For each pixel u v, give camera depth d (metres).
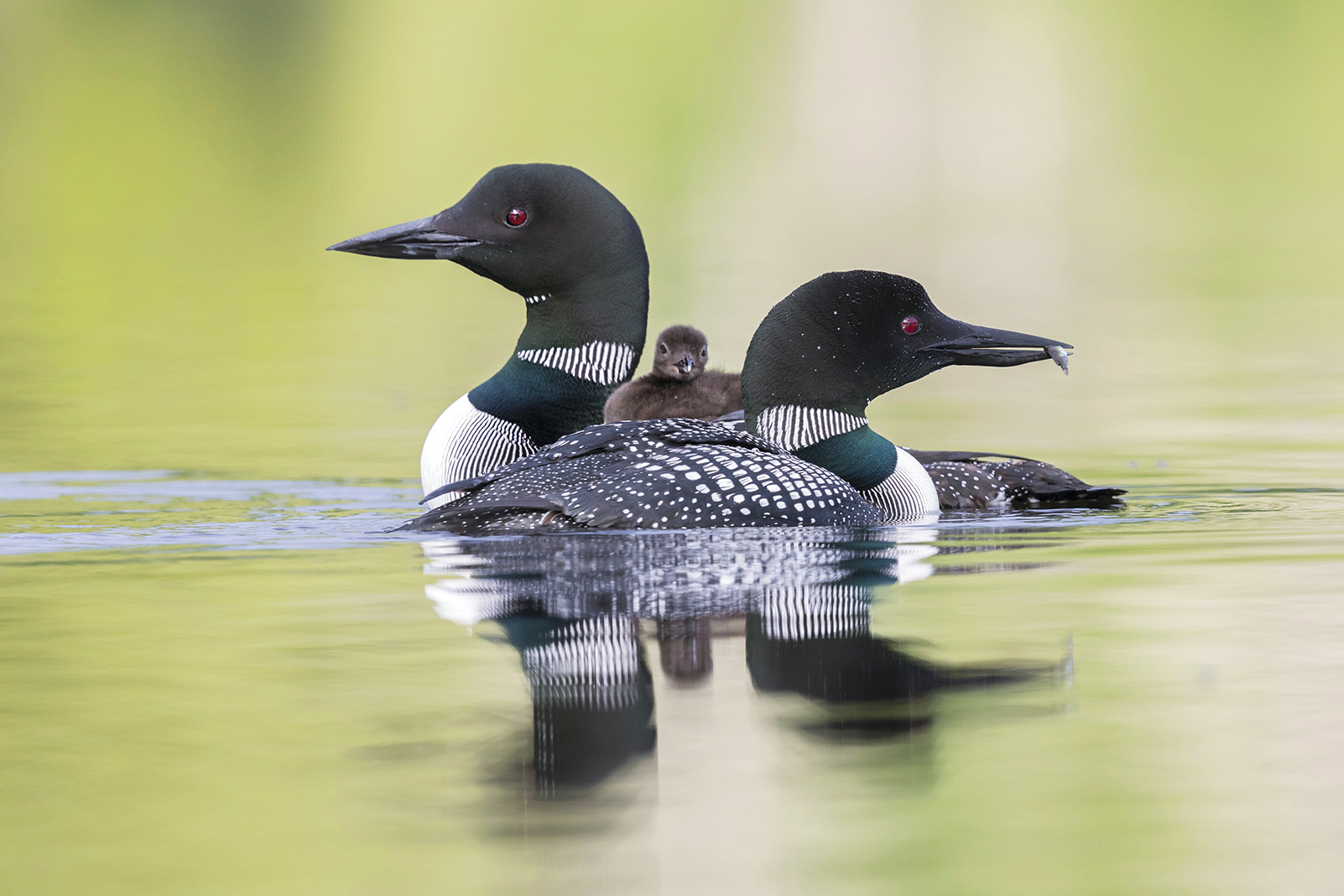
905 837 5.07
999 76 62.22
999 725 6.12
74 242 34.22
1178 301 25.02
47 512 11.78
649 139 53.47
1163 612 7.80
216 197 41.84
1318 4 65.94
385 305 26.66
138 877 4.82
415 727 6.09
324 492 12.85
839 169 48.78
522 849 4.99
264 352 21.34
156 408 17.22
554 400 11.55
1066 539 9.80
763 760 5.74
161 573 8.88
